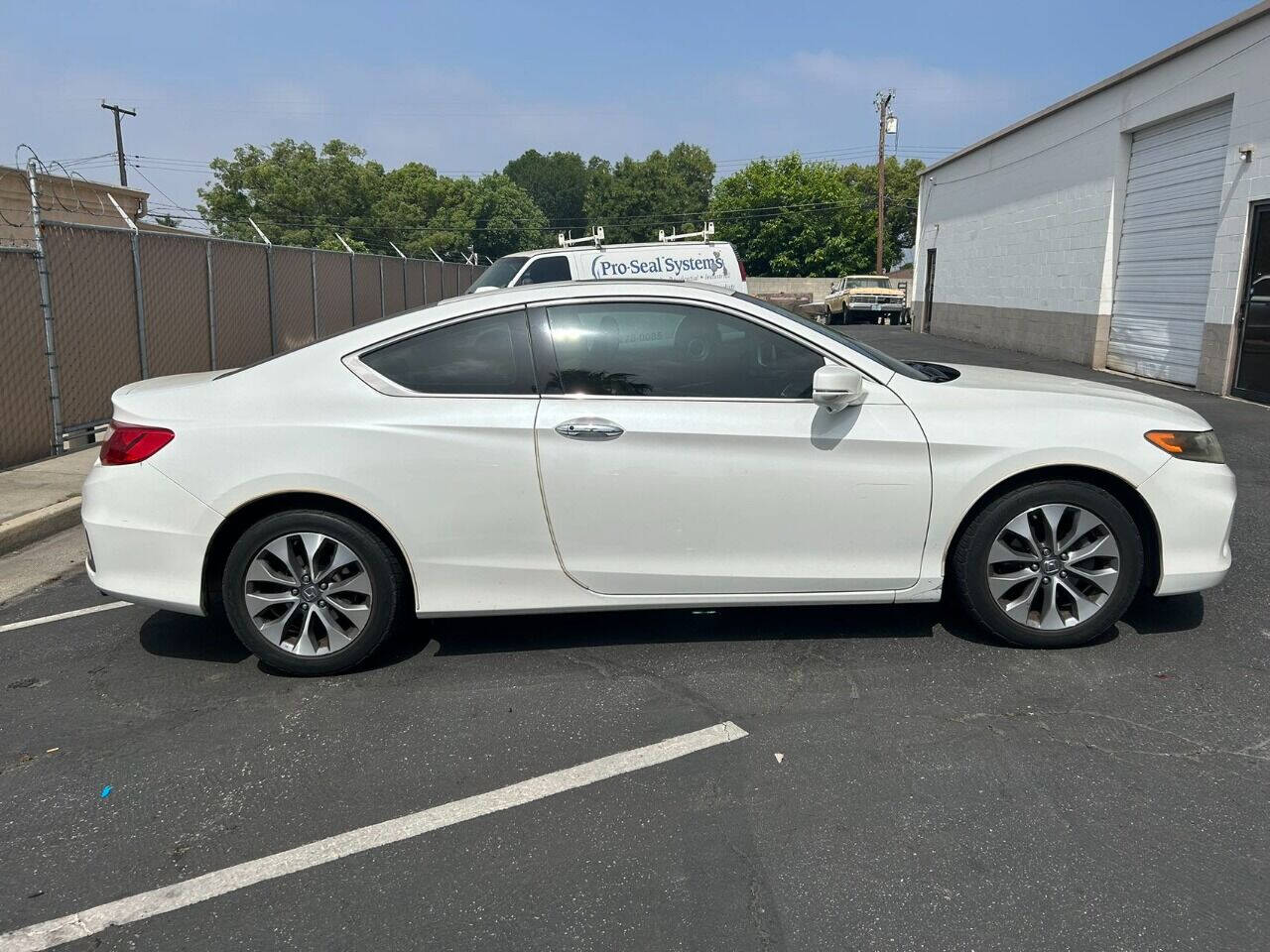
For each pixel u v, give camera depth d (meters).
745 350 4.03
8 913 2.61
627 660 4.16
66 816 3.08
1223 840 2.80
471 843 2.88
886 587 4.07
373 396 3.95
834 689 3.83
